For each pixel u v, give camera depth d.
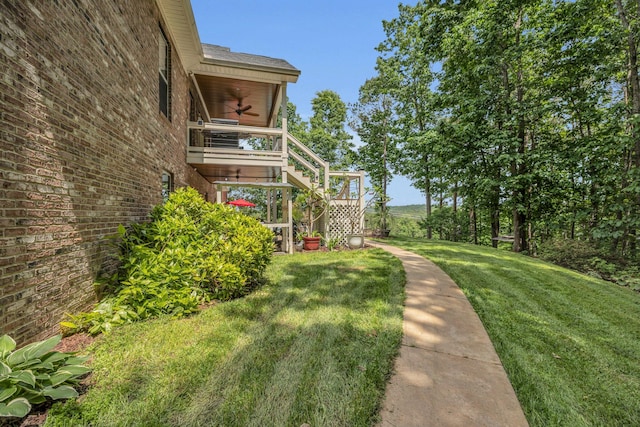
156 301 3.31
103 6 3.55
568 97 10.48
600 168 9.65
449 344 2.84
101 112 3.49
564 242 8.91
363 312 3.57
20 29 2.26
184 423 1.75
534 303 4.07
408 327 3.20
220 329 3.00
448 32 11.45
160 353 2.50
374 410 1.90
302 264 6.46
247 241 4.32
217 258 3.98
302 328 3.08
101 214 3.49
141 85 4.78
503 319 3.48
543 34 10.09
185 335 2.84
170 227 4.14
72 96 2.93
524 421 1.85
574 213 10.12
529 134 12.51
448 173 13.44
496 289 4.67
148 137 5.11
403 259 7.12
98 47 3.43
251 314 3.44
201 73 8.09
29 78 2.36
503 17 10.09
